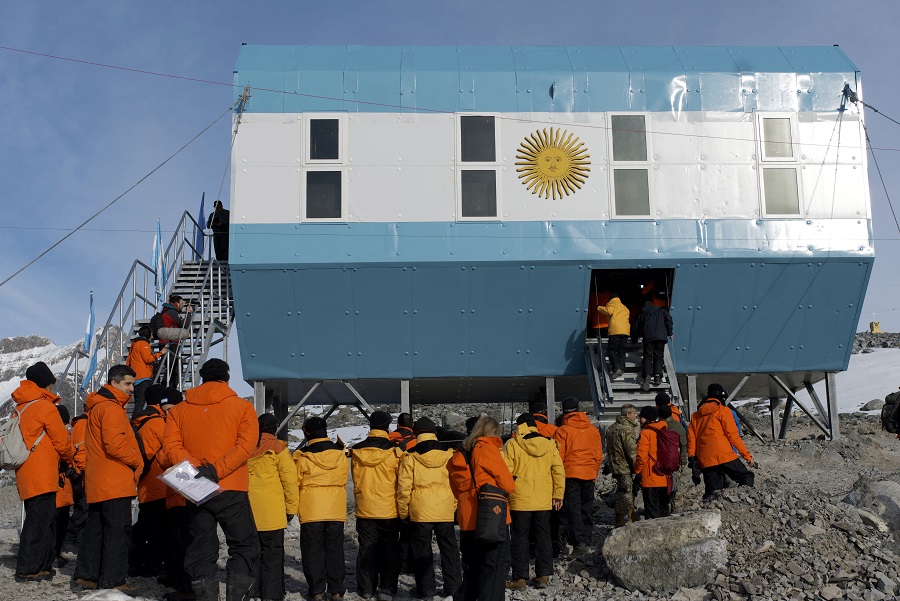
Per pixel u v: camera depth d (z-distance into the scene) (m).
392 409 27.70
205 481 6.81
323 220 14.12
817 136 14.84
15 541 11.16
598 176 14.50
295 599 8.57
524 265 14.21
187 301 15.88
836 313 14.92
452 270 14.19
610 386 13.76
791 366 15.18
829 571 8.52
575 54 15.10
